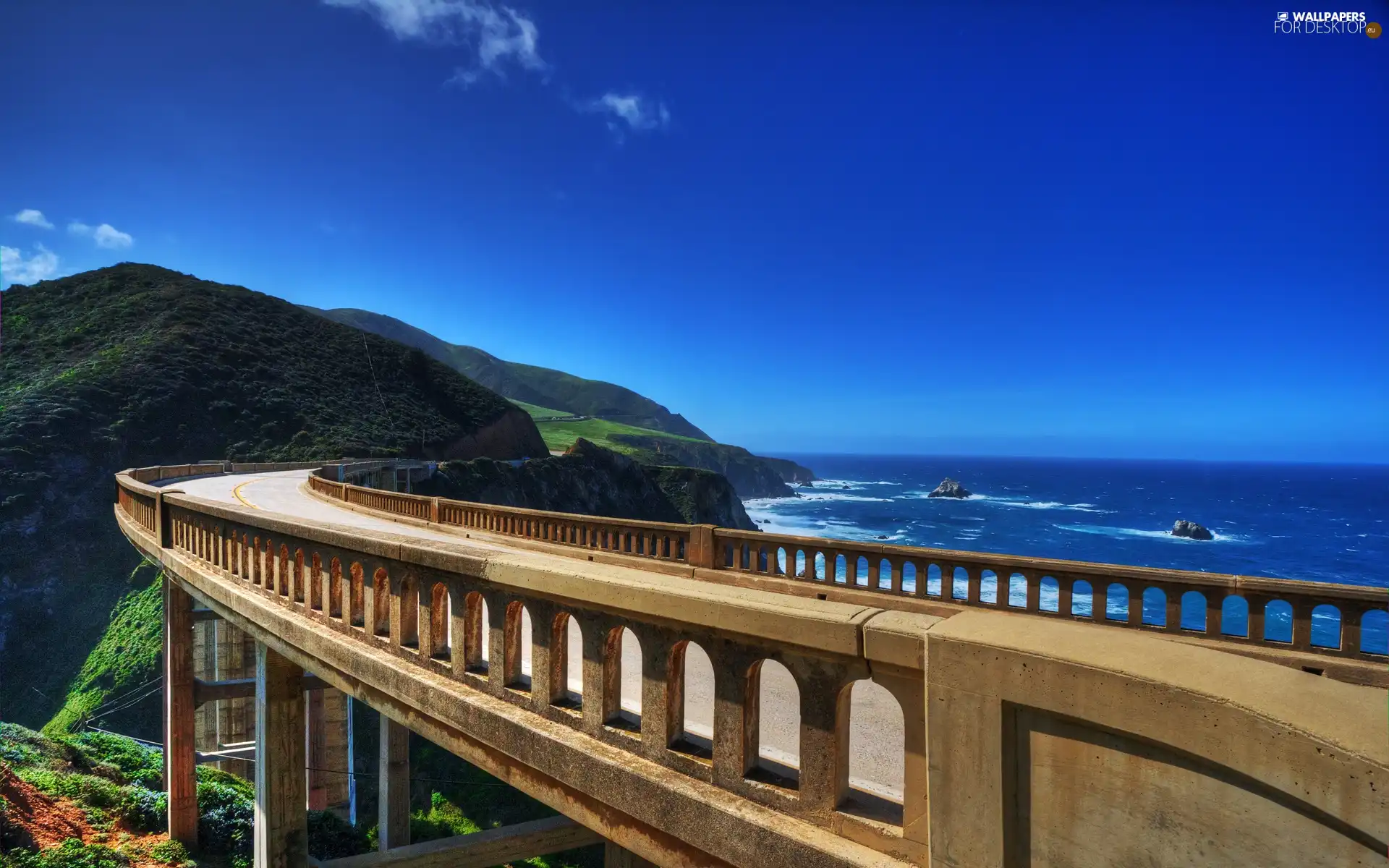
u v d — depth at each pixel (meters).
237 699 18.59
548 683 3.76
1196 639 6.76
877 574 8.55
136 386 51.75
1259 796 1.71
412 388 81.19
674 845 3.13
